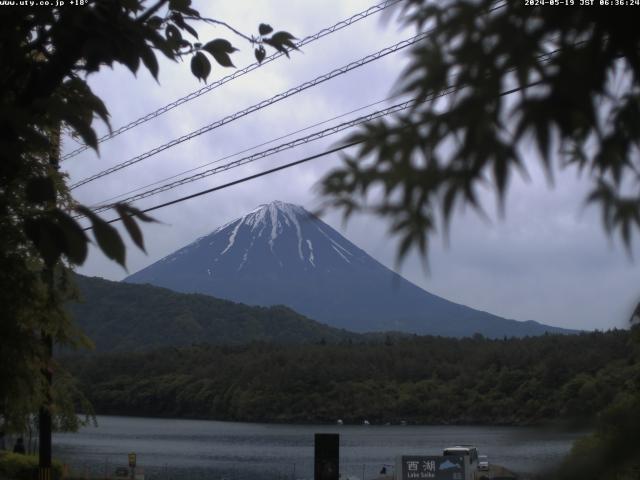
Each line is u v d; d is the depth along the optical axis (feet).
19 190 17.21
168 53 13.79
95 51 12.21
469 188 5.59
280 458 181.98
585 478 6.98
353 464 159.43
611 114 6.35
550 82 5.66
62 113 11.06
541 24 5.97
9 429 27.53
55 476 70.95
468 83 5.96
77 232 9.59
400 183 5.84
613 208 6.47
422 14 6.27
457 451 97.81
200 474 144.66
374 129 6.13
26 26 12.95
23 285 22.40
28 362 23.50
